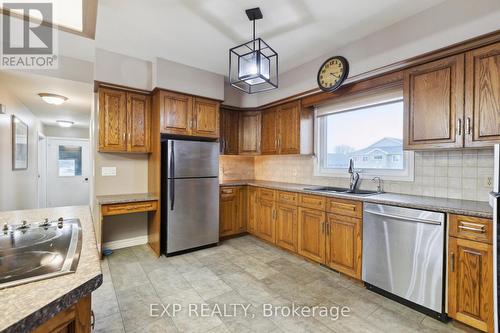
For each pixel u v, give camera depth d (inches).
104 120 117.8
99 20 89.2
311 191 112.0
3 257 38.6
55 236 47.4
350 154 127.4
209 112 138.3
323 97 122.0
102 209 110.0
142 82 125.3
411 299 77.9
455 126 76.6
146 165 139.9
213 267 109.7
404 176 103.2
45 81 107.8
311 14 86.0
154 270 106.1
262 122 160.9
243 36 101.1
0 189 113.3
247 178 183.6
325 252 106.0
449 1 77.3
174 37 102.1
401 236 80.3
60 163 238.7
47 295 26.7
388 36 92.6
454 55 77.0
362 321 73.1
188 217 126.9
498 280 51.2
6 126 117.3
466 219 67.1
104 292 87.9
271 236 136.0
